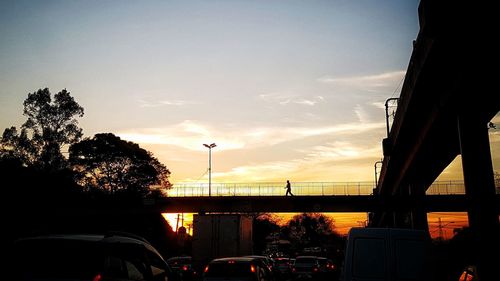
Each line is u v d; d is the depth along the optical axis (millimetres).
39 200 54000
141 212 60125
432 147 35625
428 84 26219
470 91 24016
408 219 66688
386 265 11172
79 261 7188
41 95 63500
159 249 75375
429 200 57500
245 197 59688
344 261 11477
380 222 79125
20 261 7219
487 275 22031
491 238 23578
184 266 28484
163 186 79125
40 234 8312
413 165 42125
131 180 74875
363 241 11453
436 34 20016
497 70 21453
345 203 57250
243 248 28531
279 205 59062
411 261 11141
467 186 24781
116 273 7543
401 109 33438
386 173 51375
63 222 57688
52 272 7059
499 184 46031
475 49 20594
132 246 8594
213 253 27406
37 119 63312
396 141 38969
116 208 59625
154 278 8961
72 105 64438
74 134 64500
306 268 34469
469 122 25250
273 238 105438
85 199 62469
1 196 49969
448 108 26906
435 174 46438
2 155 59812
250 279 14758
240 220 27797
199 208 60219
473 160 24812
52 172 59906
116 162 73750
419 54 24625
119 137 75688
